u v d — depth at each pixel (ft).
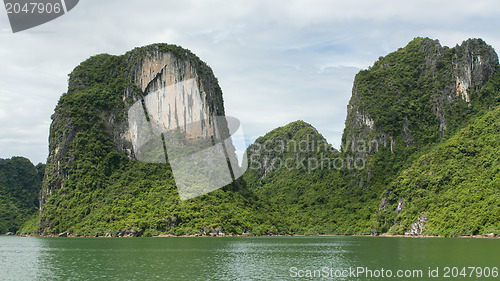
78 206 490.08
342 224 601.62
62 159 526.16
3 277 191.83
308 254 269.85
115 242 360.48
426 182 498.28
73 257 252.62
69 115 543.39
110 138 538.06
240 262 232.53
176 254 266.36
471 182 459.32
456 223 419.95
